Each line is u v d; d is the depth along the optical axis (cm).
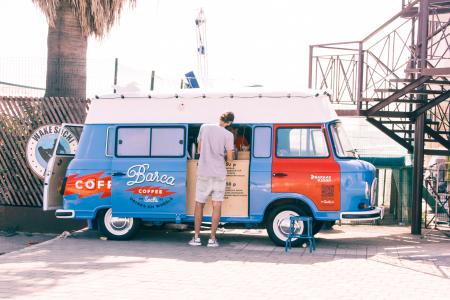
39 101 1362
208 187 1030
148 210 1089
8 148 1375
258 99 1073
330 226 1191
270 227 1051
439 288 755
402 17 1374
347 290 732
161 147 1095
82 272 801
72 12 1497
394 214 1505
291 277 798
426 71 1179
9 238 1277
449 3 1341
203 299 672
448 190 1417
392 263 915
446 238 1223
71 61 1501
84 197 1108
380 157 1477
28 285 718
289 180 1043
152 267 845
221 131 1020
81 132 1214
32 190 1357
